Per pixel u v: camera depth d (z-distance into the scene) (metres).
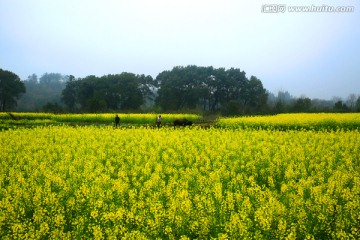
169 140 21.64
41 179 12.55
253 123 34.56
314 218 8.60
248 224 8.05
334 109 68.44
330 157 15.41
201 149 19.23
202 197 9.54
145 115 52.91
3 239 7.61
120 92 102.56
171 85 107.12
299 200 9.12
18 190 10.24
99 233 7.55
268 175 14.02
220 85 108.69
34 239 7.48
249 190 10.56
